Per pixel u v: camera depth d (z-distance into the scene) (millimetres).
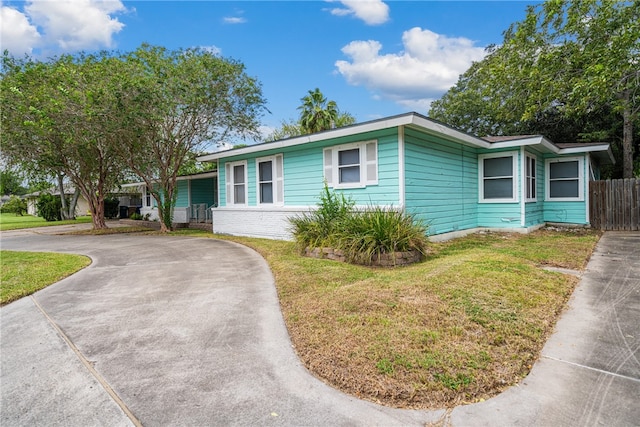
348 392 2305
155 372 2645
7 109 11938
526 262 5555
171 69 12055
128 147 13203
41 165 14844
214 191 20500
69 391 2436
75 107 11516
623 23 10188
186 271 6102
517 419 1994
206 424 2029
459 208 9734
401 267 5570
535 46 11945
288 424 2012
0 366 2832
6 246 10742
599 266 5520
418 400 2178
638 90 12305
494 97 16188
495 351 2699
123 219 24562
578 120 16172
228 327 3471
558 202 11742
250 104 13883
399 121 7188
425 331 2984
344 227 6469
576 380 2367
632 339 2955
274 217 10344
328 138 8469
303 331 3195
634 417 1978
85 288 5148
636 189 10547
